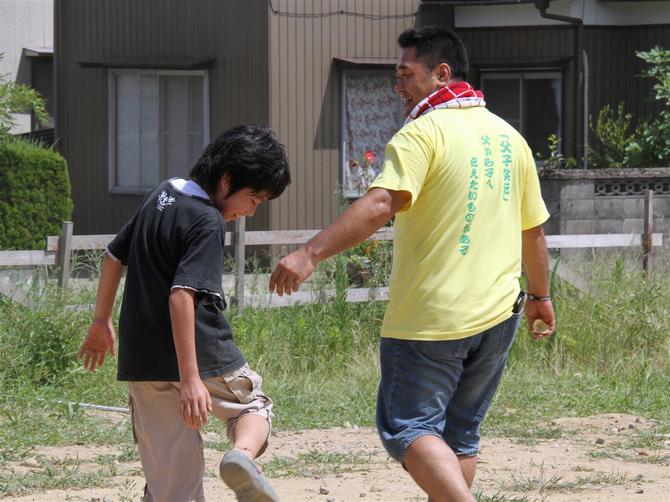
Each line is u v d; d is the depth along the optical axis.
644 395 17.36
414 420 8.05
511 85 31.89
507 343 8.38
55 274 17.67
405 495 11.33
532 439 14.66
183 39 30.89
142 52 31.44
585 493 11.61
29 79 40.88
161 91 31.52
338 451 13.63
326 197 30.38
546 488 11.78
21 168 27.06
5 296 16.81
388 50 30.62
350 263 20.55
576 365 19.05
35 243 27.39
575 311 19.72
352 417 15.77
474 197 8.10
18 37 40.62
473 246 8.10
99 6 32.00
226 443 13.74
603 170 26.02
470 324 8.02
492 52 31.41
